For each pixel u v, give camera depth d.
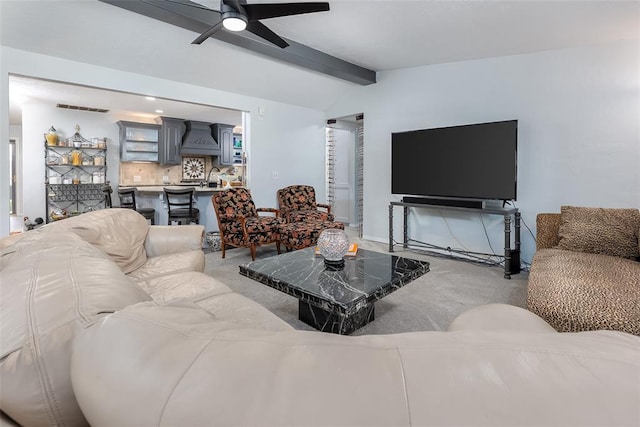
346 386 0.33
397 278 1.98
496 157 3.44
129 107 5.88
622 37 2.94
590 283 1.69
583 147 3.22
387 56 3.96
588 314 1.41
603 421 0.28
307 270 2.14
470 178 3.64
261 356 0.38
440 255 4.23
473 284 3.05
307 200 5.31
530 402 0.30
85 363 0.44
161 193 5.03
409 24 3.00
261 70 4.29
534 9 2.60
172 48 3.49
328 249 2.16
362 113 5.21
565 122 3.31
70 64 3.33
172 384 0.36
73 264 0.85
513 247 3.72
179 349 0.41
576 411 0.28
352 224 6.81
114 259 1.89
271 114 5.20
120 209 2.36
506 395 0.30
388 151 4.83
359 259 2.40
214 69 4.04
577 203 3.27
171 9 2.65
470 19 2.84
